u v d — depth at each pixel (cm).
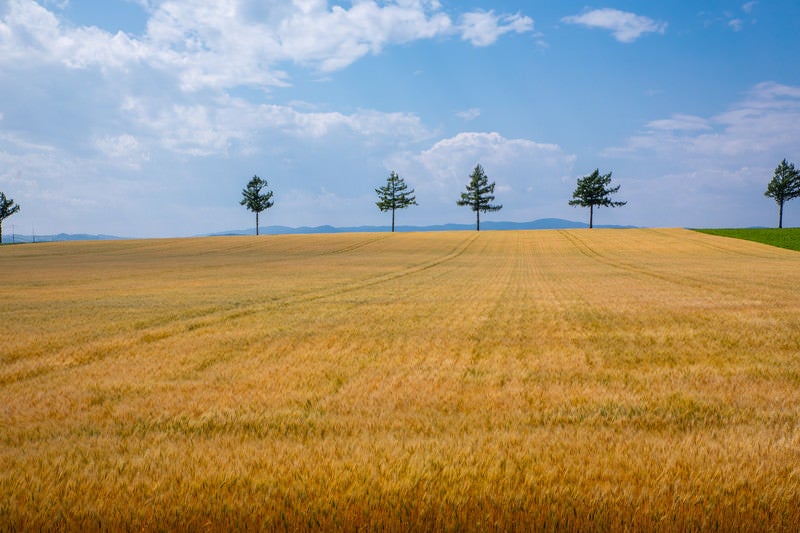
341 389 688
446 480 372
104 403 634
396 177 10462
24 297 2131
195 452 441
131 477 389
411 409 589
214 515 331
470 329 1250
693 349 972
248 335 1163
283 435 500
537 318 1443
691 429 503
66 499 352
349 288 2452
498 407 596
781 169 9950
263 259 5153
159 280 3012
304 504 344
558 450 433
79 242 8556
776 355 906
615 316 1469
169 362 886
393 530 319
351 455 427
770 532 312
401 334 1177
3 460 437
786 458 405
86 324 1347
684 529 314
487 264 4428
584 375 767
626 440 461
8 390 709
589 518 325
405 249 6462
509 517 324
